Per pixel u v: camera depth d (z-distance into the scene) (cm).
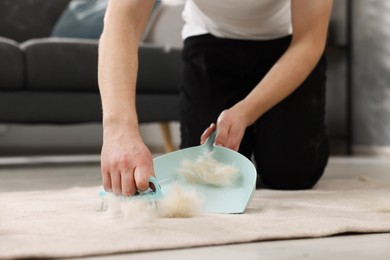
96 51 234
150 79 243
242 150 148
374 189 139
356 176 184
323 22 120
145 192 89
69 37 290
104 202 100
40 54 225
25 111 225
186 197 90
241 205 96
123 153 88
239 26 144
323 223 83
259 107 116
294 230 78
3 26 317
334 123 336
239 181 102
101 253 66
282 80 117
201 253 67
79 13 297
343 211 97
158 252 68
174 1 265
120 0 106
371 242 74
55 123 233
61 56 228
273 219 86
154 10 267
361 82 337
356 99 340
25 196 126
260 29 144
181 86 155
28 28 321
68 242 69
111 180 90
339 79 333
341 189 140
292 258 65
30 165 254
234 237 73
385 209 98
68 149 368
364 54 335
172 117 250
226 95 148
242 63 147
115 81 98
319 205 106
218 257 65
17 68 221
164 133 273
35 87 226
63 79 228
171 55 247
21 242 69
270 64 147
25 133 360
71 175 201
